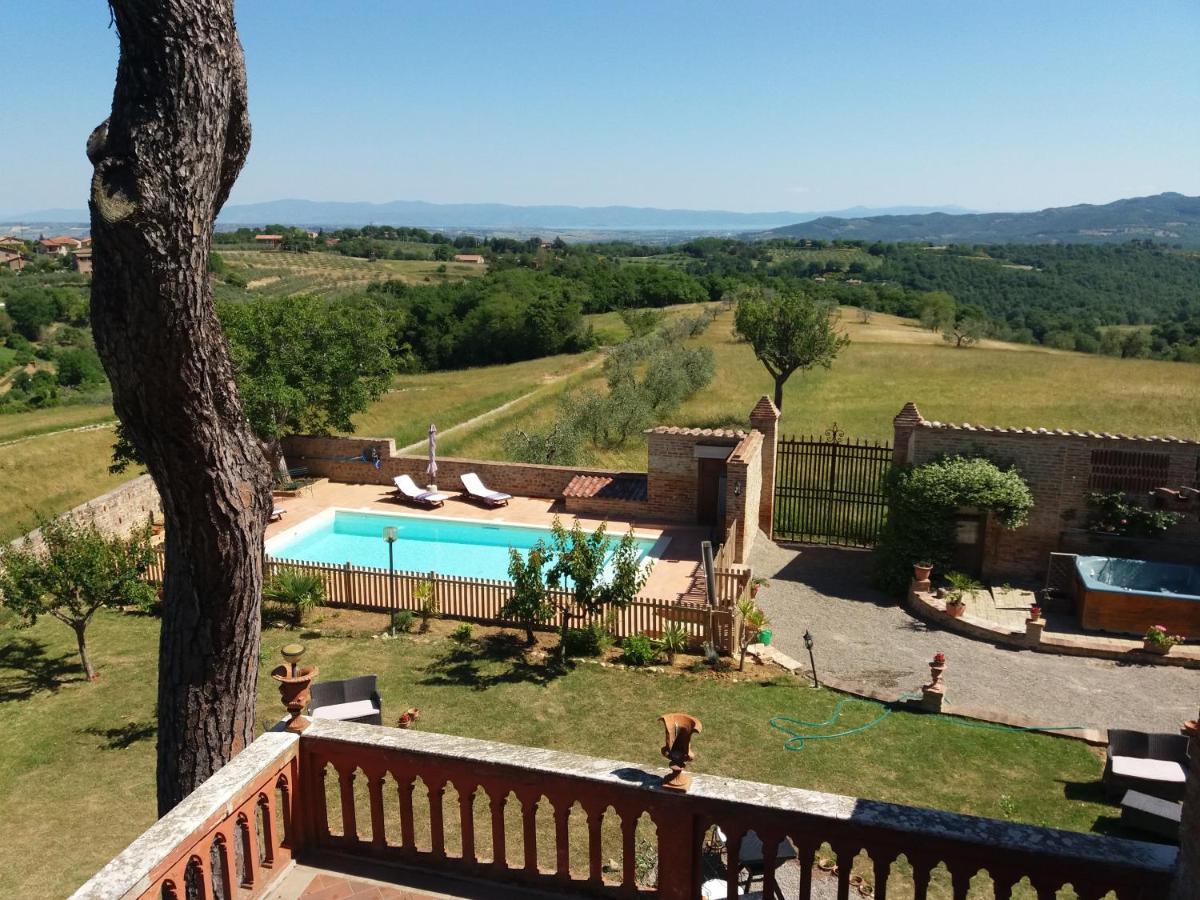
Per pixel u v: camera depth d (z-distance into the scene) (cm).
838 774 1233
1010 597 1972
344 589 1936
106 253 526
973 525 2058
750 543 2283
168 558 679
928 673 1602
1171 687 1548
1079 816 1124
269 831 580
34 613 1544
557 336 8394
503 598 1830
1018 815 1125
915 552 2019
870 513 2397
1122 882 454
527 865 573
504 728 1386
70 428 4812
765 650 1702
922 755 1290
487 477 2864
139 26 505
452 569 2300
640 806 535
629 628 1752
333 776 1196
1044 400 4606
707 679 1573
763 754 1291
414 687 1542
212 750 698
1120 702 1489
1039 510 2036
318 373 2869
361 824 1083
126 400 575
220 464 628
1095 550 2012
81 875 1054
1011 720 1406
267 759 574
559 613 1772
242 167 613
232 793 536
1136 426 3997
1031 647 1720
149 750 1359
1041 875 469
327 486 2952
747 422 4228
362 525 2645
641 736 1355
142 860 466
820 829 504
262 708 1409
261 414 2708
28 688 1568
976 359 5991
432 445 2805
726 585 1845
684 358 5175
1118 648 1675
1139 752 1173
